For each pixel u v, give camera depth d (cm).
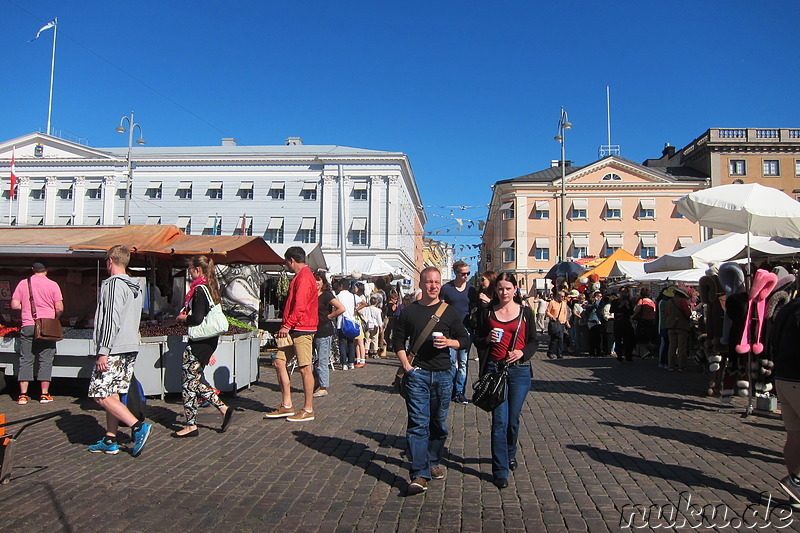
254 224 5044
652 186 5031
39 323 828
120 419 578
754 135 4888
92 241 967
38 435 664
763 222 866
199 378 671
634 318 1545
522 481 512
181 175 5103
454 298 895
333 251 4950
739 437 661
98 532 402
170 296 1265
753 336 756
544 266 5106
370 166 4981
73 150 5147
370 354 1648
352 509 447
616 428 711
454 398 899
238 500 464
